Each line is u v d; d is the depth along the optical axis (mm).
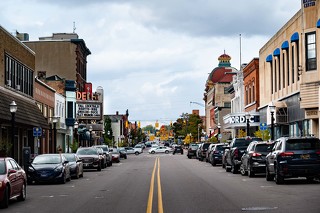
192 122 143000
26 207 17953
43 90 57781
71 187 26547
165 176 34000
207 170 40938
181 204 17734
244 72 73000
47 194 22812
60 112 68250
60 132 67875
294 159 24062
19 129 48000
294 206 16344
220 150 48156
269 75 55875
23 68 48000
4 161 18859
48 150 60500
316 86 39000
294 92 44719
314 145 24375
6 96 39531
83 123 86000
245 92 73062
